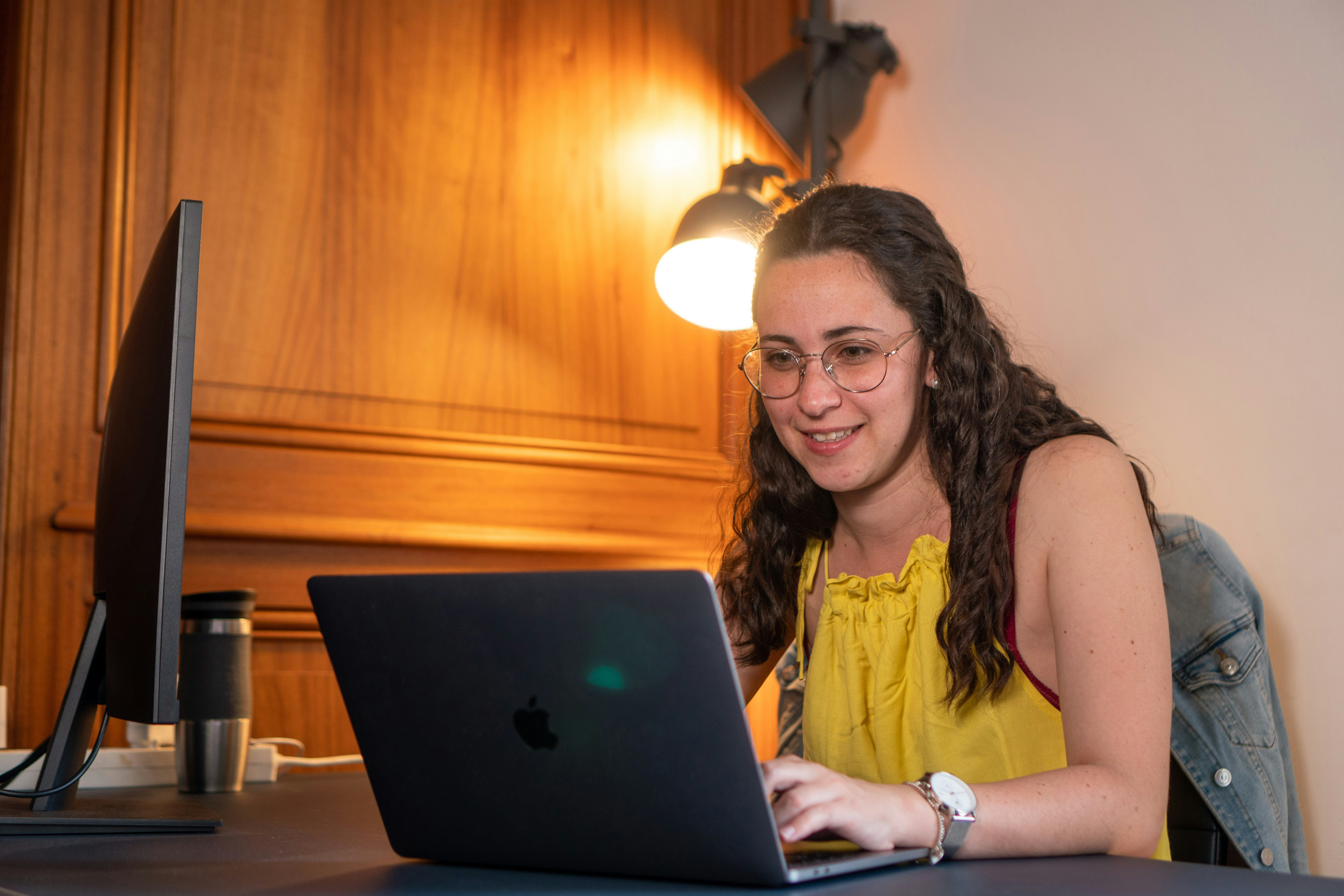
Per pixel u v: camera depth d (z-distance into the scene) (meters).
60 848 0.89
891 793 0.77
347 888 0.68
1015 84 2.24
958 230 2.35
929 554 1.17
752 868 0.65
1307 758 1.67
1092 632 0.96
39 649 1.84
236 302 2.07
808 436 1.16
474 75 2.33
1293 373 1.72
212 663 1.39
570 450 2.31
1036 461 1.10
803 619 1.36
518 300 2.33
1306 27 1.75
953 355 1.16
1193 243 1.89
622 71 2.51
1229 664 1.37
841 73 2.40
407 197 2.24
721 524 1.57
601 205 2.45
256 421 2.03
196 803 1.21
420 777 0.76
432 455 2.17
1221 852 1.33
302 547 2.04
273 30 2.14
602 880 0.70
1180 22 1.94
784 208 2.28
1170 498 1.89
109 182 1.96
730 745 0.63
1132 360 1.97
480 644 0.71
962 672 1.08
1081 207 2.08
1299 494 1.70
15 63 1.94
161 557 0.90
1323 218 1.70
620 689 0.66
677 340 2.52
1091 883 0.68
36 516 1.87
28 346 1.88
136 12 2.02
